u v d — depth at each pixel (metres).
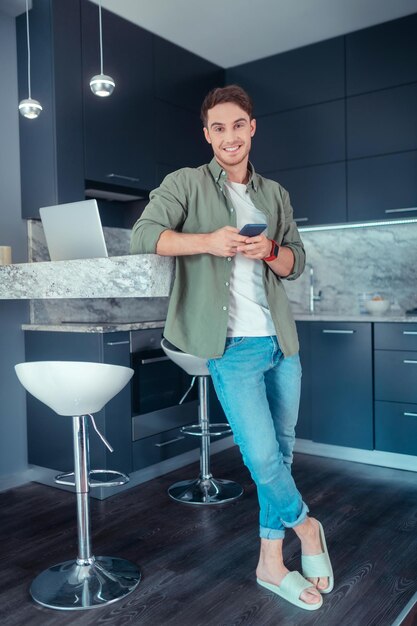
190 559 2.35
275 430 2.05
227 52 4.19
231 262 1.85
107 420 3.08
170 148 4.02
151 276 1.77
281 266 1.89
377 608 1.94
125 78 3.67
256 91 4.31
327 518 2.74
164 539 2.55
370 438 3.57
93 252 2.83
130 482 3.26
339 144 3.94
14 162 3.43
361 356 3.58
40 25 3.30
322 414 3.73
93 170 3.47
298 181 4.12
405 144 3.70
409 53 3.66
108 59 3.55
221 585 2.13
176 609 1.97
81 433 2.12
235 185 1.92
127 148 3.69
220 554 2.38
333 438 3.70
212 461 3.73
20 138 3.45
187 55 4.14
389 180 3.76
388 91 3.74
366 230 4.23
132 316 3.95
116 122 3.61
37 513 2.94
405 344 3.44
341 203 3.95
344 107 3.91
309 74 4.05
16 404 3.44
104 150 3.54
